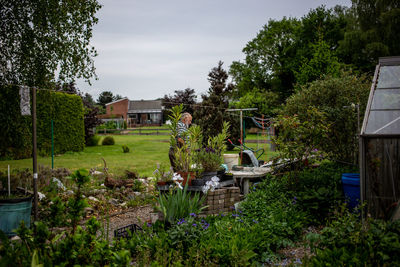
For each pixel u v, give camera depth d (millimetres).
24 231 2621
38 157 15789
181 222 3900
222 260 3250
